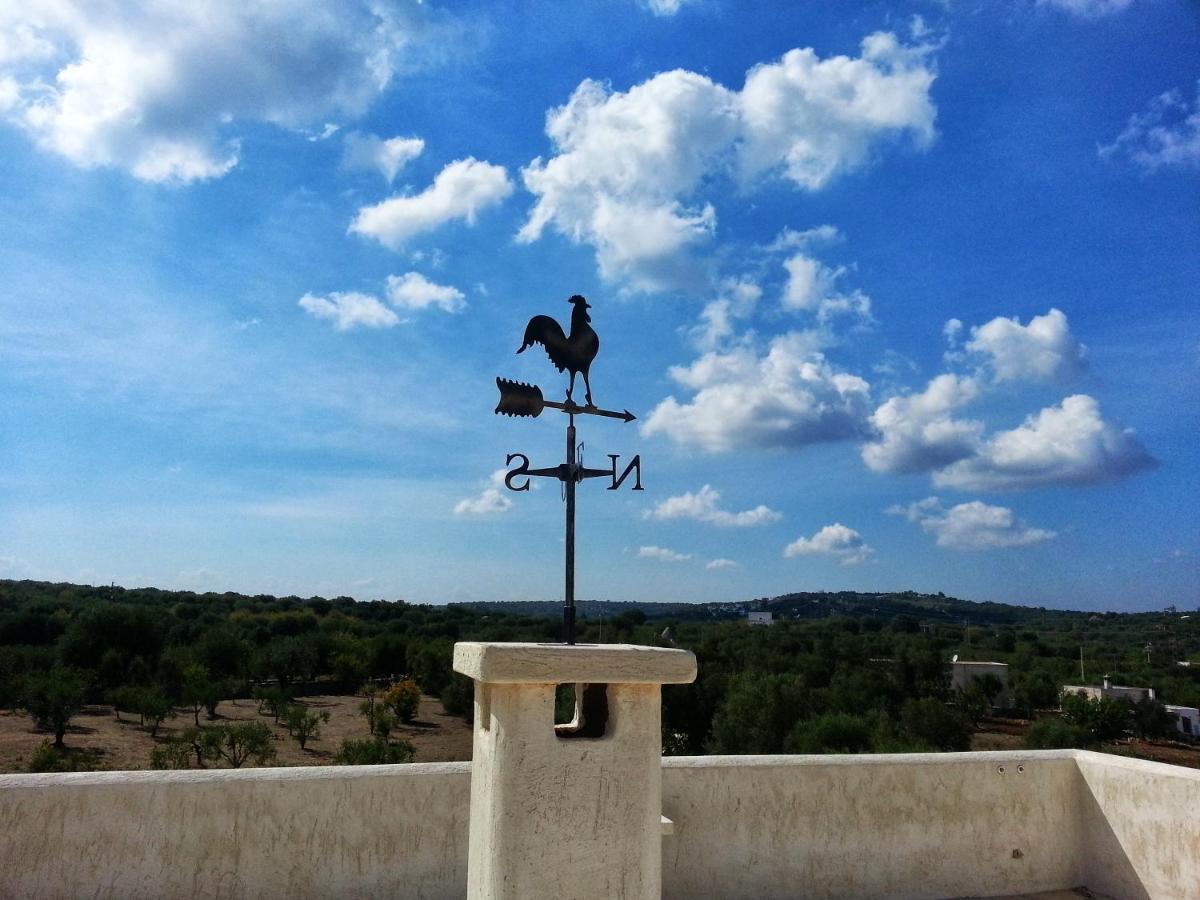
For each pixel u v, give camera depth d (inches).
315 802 171.6
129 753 1577.3
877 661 2573.8
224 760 1513.3
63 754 1513.3
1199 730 2078.0
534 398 128.6
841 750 1412.4
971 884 206.5
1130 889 202.2
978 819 209.0
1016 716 2322.8
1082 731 1831.9
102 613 2448.3
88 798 161.2
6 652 2234.3
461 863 178.2
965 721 1797.5
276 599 4419.3
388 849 174.4
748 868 191.9
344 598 4537.4
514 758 107.8
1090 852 213.8
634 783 112.7
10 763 1466.5
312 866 170.1
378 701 2400.3
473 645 112.8
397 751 1540.4
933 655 2416.3
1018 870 210.4
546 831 108.1
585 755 110.7
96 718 1945.1
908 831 203.6
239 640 2615.7
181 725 1923.0
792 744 1454.2
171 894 163.0
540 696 109.6
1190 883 187.2
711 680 1667.1
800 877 195.2
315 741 1803.6
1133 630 5059.1
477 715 120.2
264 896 167.3
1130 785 203.0
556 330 133.0
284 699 2198.6
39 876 157.5
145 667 2293.3
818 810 197.9
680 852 188.2
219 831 166.4
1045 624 5625.0
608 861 110.5
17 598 3289.9
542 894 107.2
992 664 2551.7
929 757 209.3
